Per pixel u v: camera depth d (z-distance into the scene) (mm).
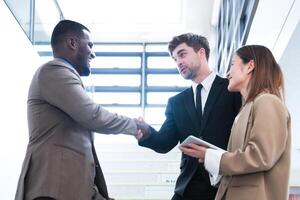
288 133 1886
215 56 7984
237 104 2502
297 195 4969
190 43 2668
